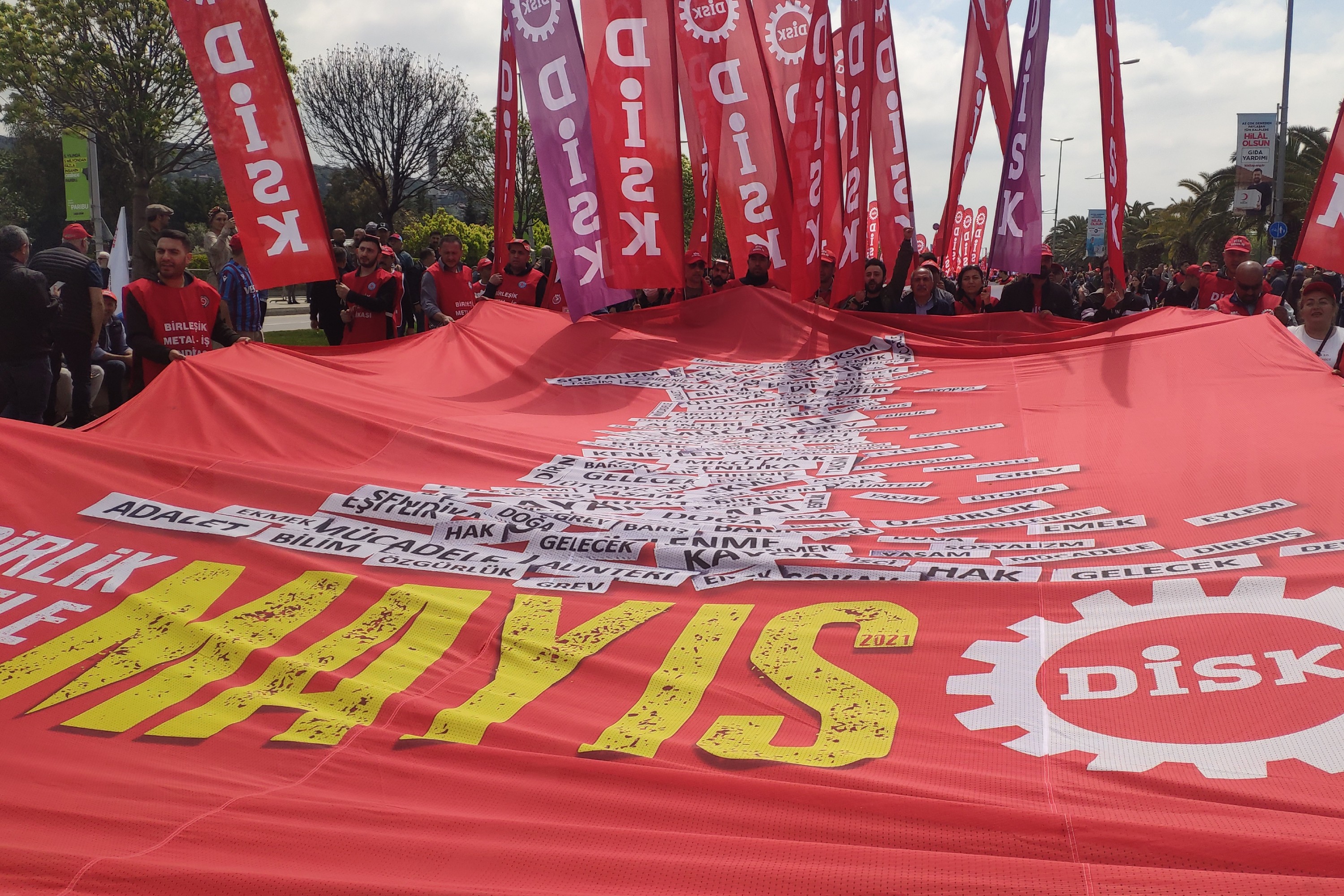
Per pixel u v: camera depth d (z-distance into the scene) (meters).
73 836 2.21
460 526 4.09
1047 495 4.47
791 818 2.19
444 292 9.49
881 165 10.34
